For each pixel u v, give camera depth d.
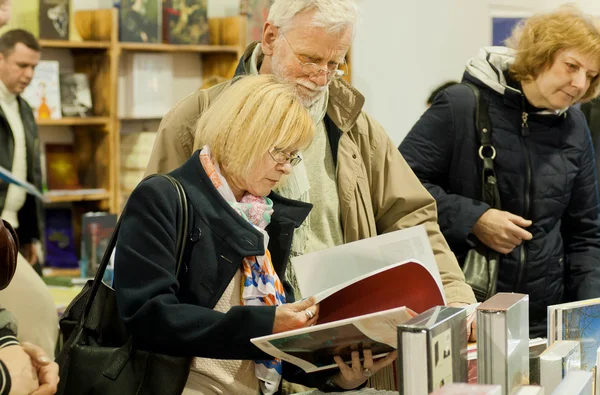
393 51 5.98
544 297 2.90
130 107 5.59
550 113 2.87
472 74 2.92
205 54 6.14
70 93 5.31
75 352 1.85
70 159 5.54
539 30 2.77
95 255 4.60
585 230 2.99
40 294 2.41
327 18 2.00
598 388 1.74
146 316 1.72
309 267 1.96
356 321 1.55
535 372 1.82
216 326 1.71
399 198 2.34
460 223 2.81
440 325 1.32
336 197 2.26
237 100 1.85
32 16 5.14
